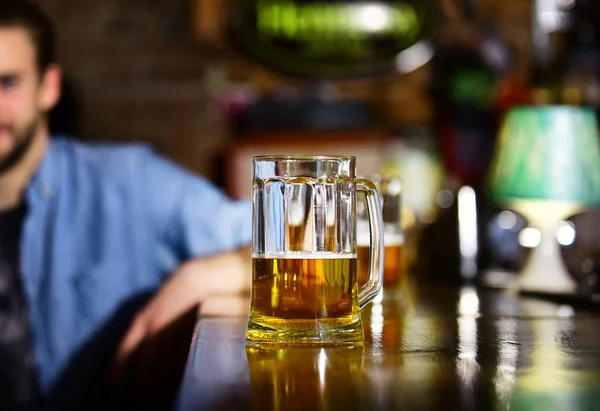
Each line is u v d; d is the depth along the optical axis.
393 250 1.48
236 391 0.72
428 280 2.23
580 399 0.68
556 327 1.17
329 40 3.84
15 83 2.21
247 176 3.68
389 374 0.80
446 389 0.73
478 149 3.78
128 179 2.41
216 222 2.42
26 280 2.27
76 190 2.37
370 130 3.70
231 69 3.87
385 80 3.91
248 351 0.92
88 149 2.42
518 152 1.94
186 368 0.82
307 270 0.96
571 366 0.84
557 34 3.77
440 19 3.89
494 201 2.18
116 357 1.56
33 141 2.27
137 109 3.86
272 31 3.83
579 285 1.87
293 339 0.96
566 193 1.87
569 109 1.92
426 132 3.82
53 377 2.28
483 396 0.70
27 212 2.29
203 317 1.22
